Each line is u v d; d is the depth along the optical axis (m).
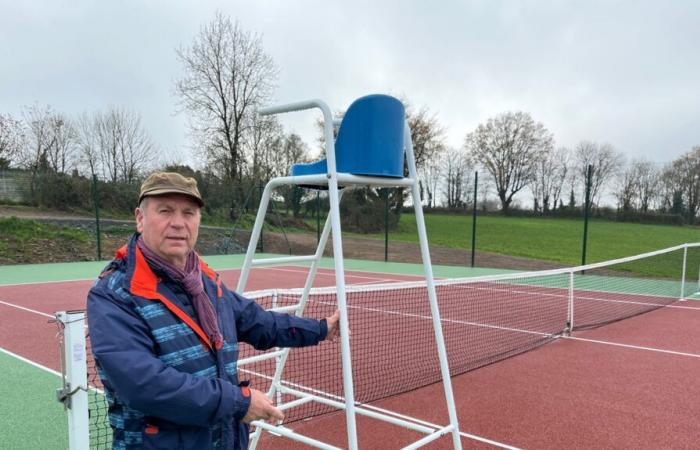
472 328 7.62
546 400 4.60
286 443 3.68
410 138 2.63
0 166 27.08
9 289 11.23
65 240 18.33
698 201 25.38
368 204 25.53
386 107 2.31
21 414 4.18
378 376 5.26
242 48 29.20
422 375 5.30
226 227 23.17
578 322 8.15
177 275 1.67
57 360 5.76
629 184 29.08
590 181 14.57
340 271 2.20
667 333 7.38
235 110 29.84
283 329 2.20
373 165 2.30
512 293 11.03
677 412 4.32
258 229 2.65
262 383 4.99
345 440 3.73
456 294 10.84
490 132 49.09
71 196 22.94
